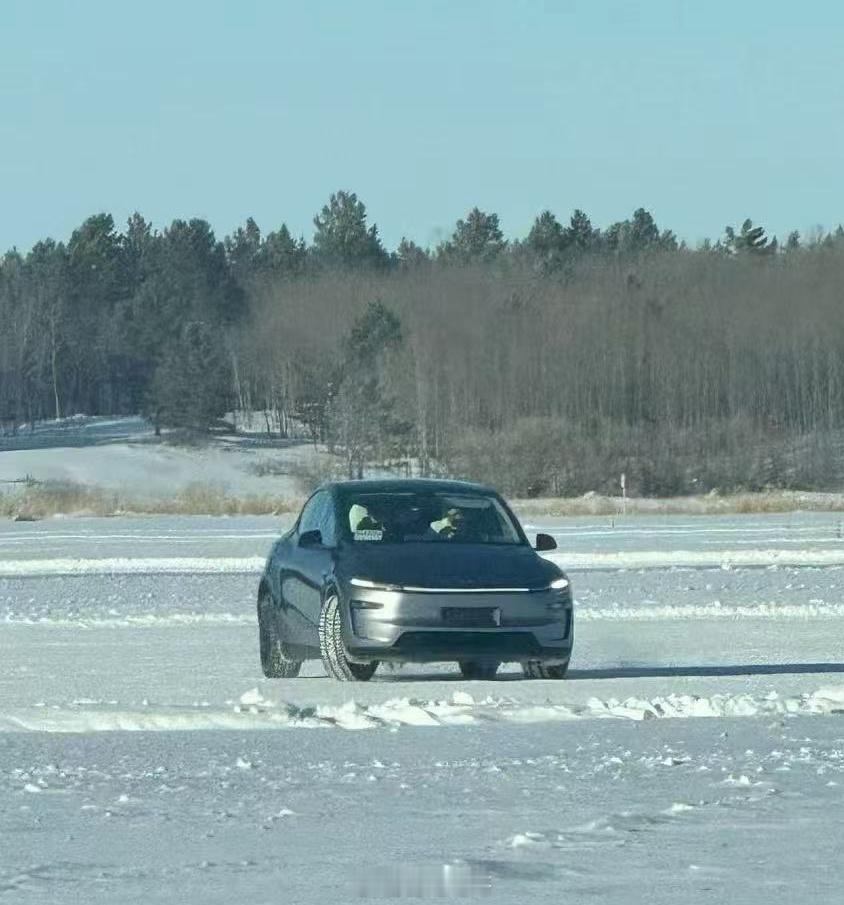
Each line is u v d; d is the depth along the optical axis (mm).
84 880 17062
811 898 15984
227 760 25547
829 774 23375
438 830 19688
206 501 152125
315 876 17188
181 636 49938
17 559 88375
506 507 40406
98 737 28297
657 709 30828
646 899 15961
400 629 35656
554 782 22984
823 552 85625
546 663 37125
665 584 68312
